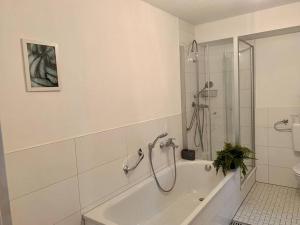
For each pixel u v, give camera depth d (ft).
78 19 5.69
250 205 9.50
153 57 8.46
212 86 10.96
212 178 9.41
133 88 7.51
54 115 5.20
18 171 4.58
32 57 4.74
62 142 5.37
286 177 10.97
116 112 6.88
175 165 9.25
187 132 10.62
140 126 7.85
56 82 5.20
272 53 10.75
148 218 7.79
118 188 6.98
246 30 9.95
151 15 8.34
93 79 6.12
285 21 9.10
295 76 10.35
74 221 5.68
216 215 7.17
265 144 11.34
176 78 9.88
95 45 6.15
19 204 4.59
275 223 8.24
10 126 4.45
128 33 7.27
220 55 10.68
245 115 11.05
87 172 5.99
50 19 5.08
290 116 10.59
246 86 11.03
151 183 8.00
